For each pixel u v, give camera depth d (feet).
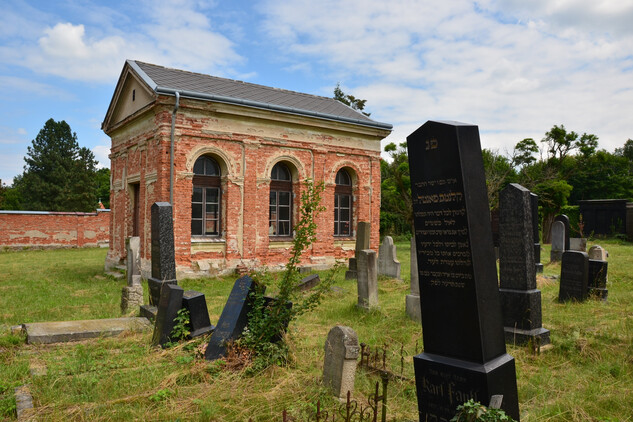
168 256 29.94
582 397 16.62
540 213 107.96
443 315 13.83
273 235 58.54
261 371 19.22
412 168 14.61
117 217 61.46
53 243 102.27
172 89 48.26
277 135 56.90
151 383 18.19
